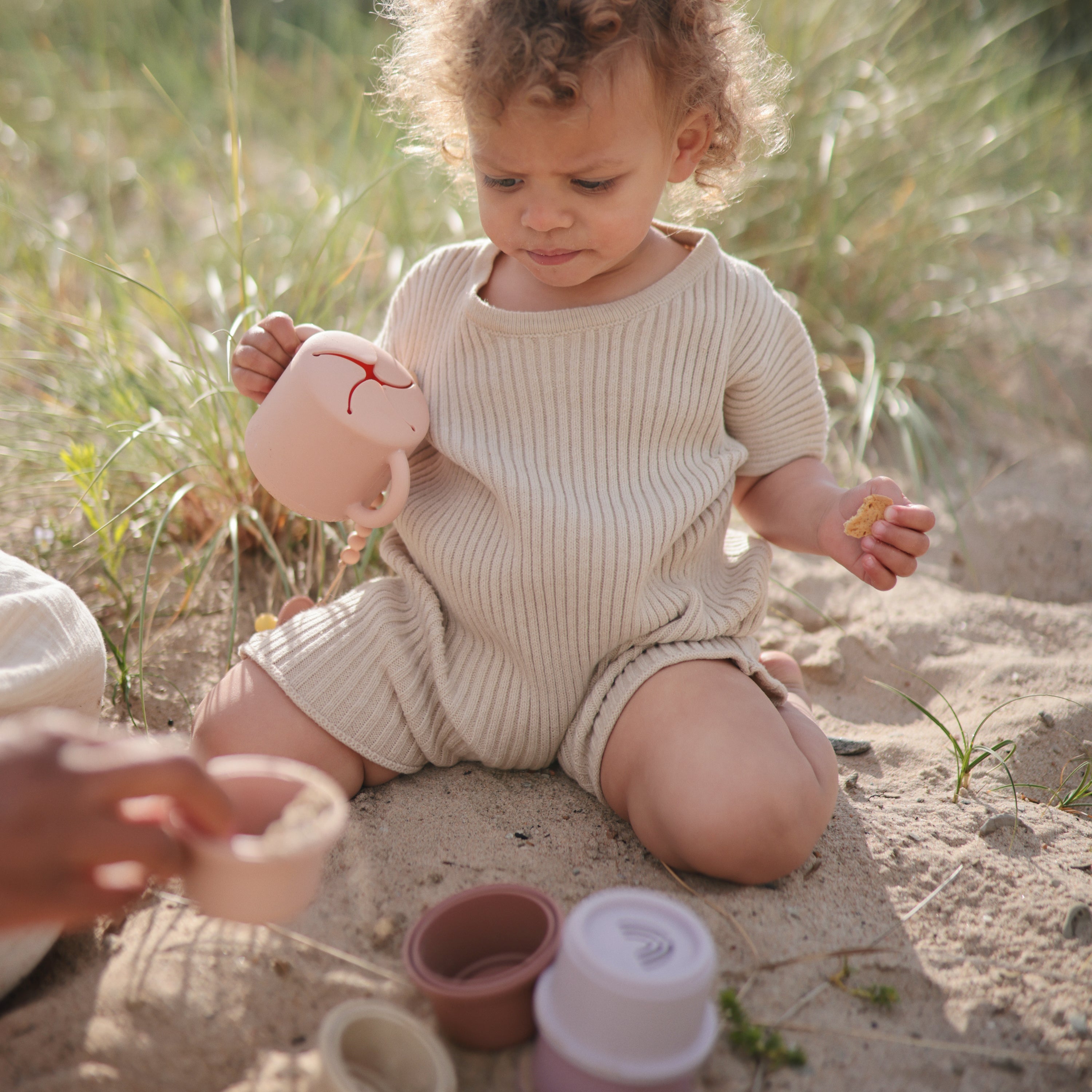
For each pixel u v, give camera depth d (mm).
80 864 829
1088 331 3029
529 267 1428
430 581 1589
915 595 2172
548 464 1482
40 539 2055
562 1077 979
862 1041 1137
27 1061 1054
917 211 3047
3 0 4125
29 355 2340
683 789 1322
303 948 1191
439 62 1404
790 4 3070
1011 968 1240
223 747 1472
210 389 2113
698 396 1502
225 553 2096
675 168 1507
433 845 1402
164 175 3557
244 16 4465
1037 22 4426
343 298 2570
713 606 1558
